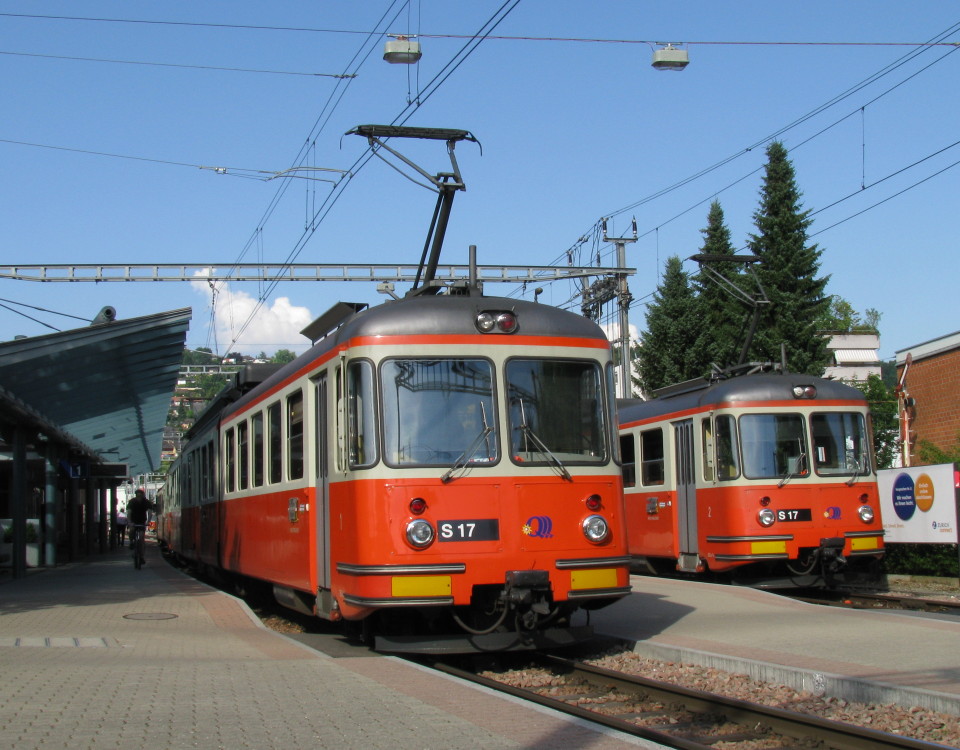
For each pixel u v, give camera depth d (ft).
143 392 75.56
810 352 127.44
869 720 24.48
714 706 25.67
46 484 87.56
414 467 29.94
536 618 30.27
